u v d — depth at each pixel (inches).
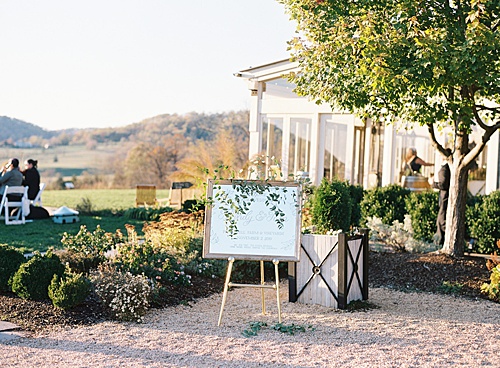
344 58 354.9
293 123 673.6
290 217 301.3
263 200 302.7
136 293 298.5
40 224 647.8
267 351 250.1
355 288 339.6
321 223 408.2
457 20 358.9
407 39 333.4
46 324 278.1
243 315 310.5
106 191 1482.5
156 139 1899.6
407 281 388.2
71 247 372.2
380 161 653.3
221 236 301.7
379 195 566.3
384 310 327.3
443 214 484.1
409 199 556.7
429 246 458.9
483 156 595.5
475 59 307.0
